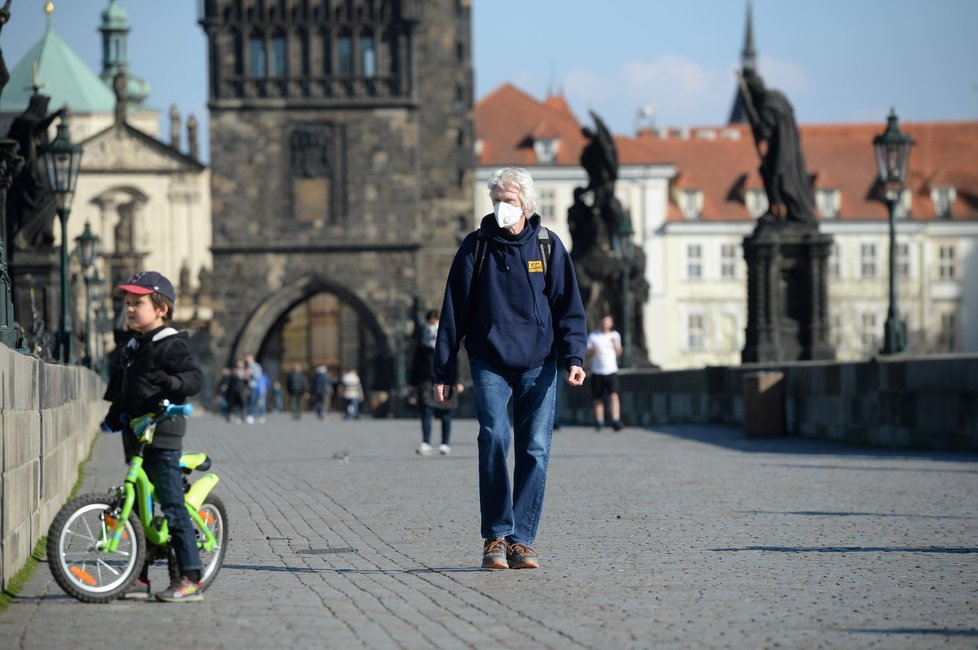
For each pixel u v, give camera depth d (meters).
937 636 25.77
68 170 90.94
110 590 30.06
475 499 52.66
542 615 28.20
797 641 25.38
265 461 81.06
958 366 70.38
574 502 49.81
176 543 30.20
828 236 108.44
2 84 60.22
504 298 34.28
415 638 26.03
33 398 37.00
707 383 105.69
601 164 149.75
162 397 30.06
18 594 31.06
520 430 34.66
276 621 27.89
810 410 86.31
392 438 110.06
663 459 70.88
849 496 50.62
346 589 31.86
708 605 29.12
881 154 85.56
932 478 57.12
